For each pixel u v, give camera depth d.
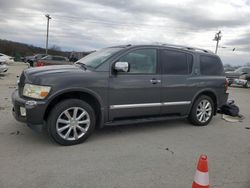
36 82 4.55
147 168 4.02
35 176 3.59
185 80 6.15
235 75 22.16
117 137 5.42
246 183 3.72
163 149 4.87
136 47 5.50
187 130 6.25
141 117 5.70
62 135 4.74
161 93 5.77
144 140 5.33
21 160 4.07
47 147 4.66
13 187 3.30
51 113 4.63
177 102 6.09
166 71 5.89
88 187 3.39
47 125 4.69
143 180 3.64
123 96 5.27
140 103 5.51
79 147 4.76
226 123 7.21
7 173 3.64
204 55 6.69
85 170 3.85
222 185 3.63
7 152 4.36
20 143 4.79
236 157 4.68
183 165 4.20
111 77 5.12
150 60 5.67
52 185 3.39
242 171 4.10
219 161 4.45
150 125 6.47
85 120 4.95
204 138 5.70
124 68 5.00
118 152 4.61
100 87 4.99
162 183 3.59
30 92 4.57
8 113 6.87
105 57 5.30
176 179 3.71
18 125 5.82
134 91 5.38
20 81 4.94
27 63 40.22
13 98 4.91
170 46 6.09
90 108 4.96
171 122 6.89
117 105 5.24
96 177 3.65
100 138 5.31
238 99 12.87
